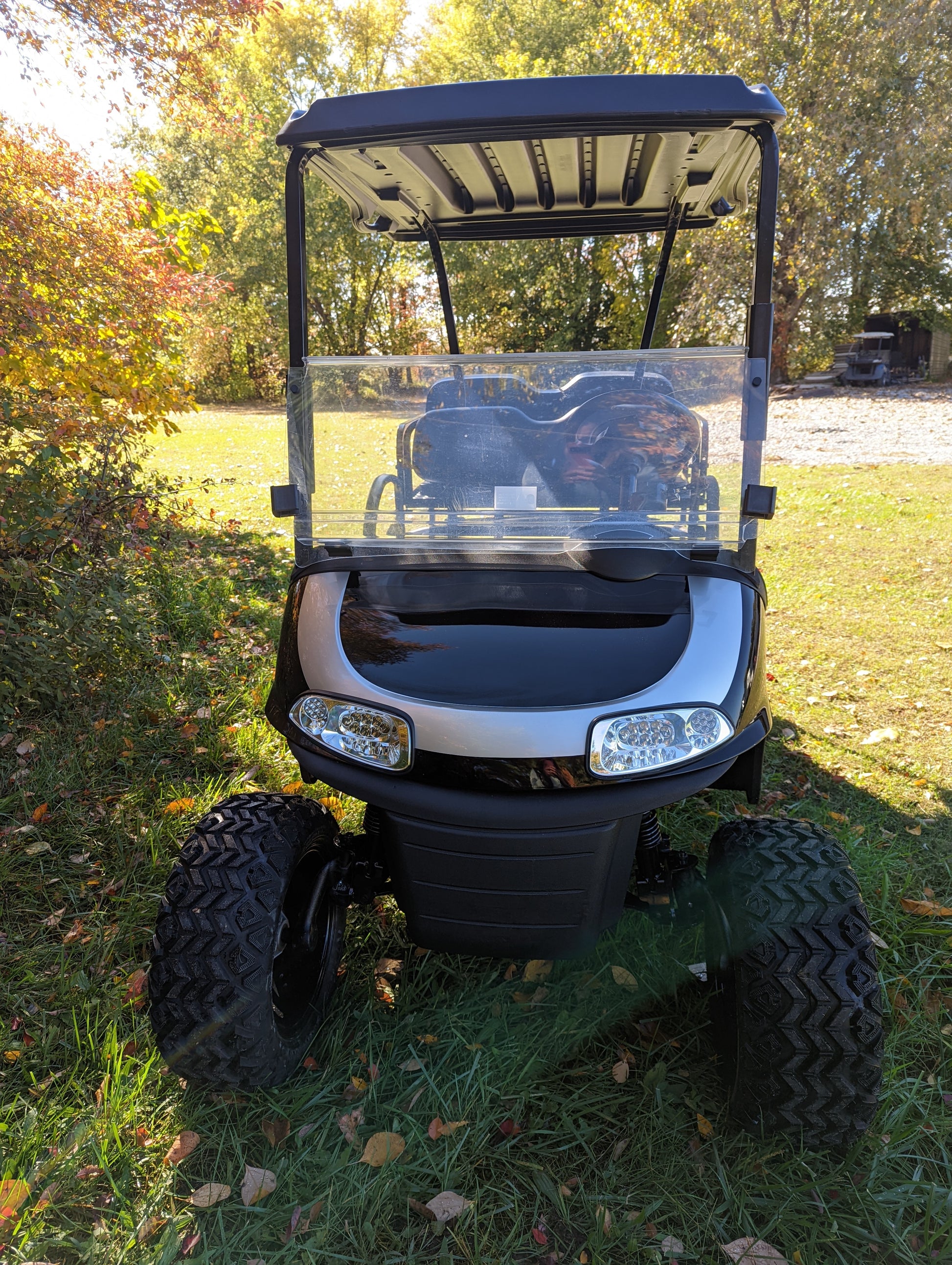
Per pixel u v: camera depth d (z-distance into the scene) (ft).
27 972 8.48
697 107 6.62
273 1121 7.00
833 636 18.28
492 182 10.96
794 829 7.07
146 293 18.71
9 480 12.89
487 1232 6.23
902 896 9.76
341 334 103.55
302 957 7.67
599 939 7.99
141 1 22.12
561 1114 7.07
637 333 79.56
